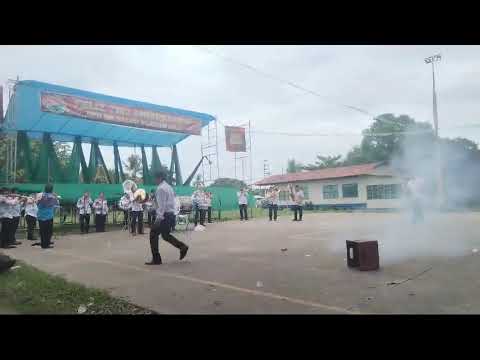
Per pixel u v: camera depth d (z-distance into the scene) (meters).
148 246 10.48
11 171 16.80
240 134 24.03
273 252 8.65
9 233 10.91
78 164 20.69
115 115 17.39
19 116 16.95
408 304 4.36
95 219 15.52
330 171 32.56
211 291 5.21
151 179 23.58
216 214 25.34
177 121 19.70
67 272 6.85
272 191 20.12
